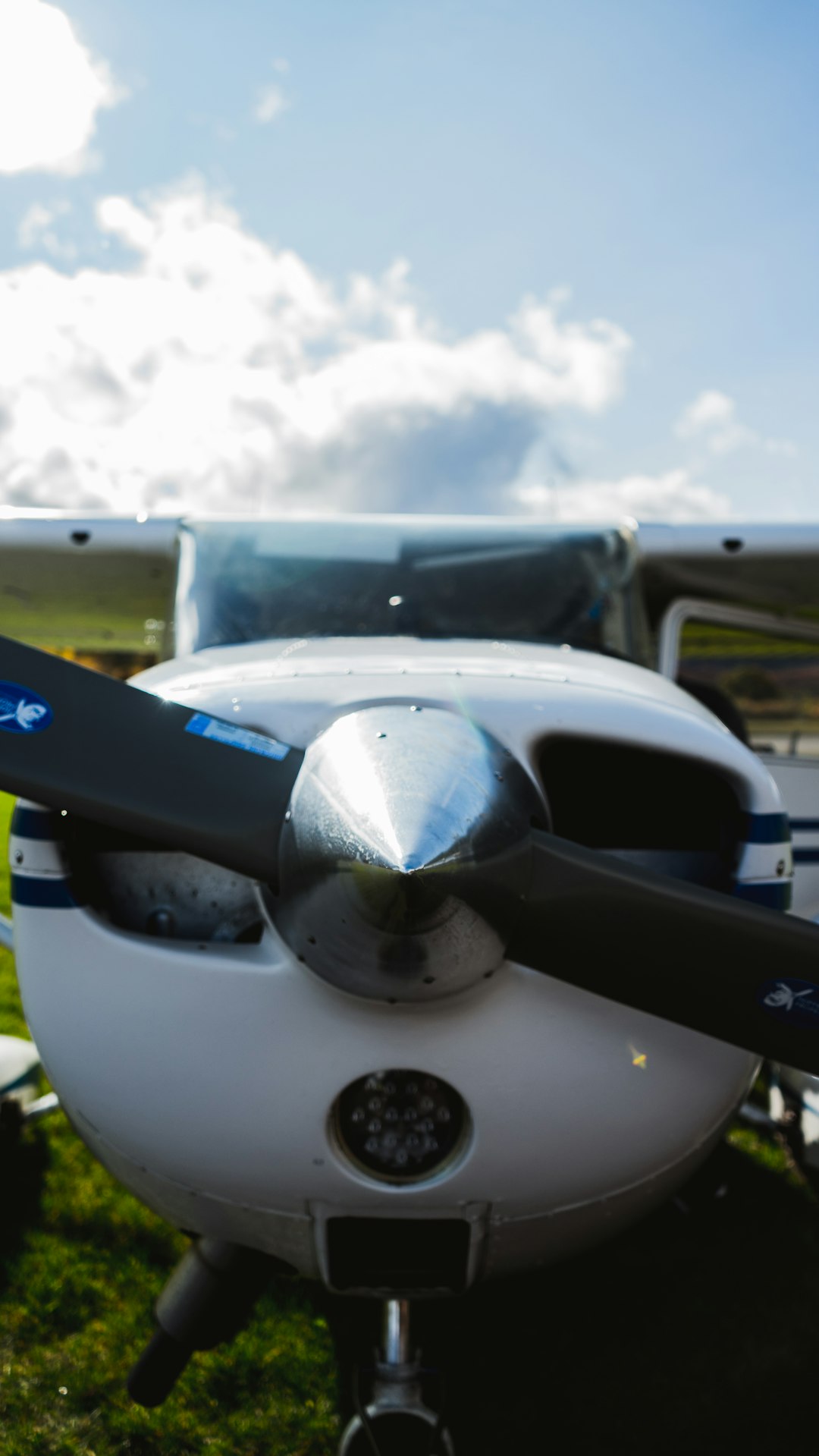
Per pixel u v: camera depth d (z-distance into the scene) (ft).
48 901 4.72
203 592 7.81
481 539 8.29
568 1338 6.76
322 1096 4.29
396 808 3.81
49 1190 8.55
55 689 4.50
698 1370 6.45
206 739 4.42
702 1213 8.38
